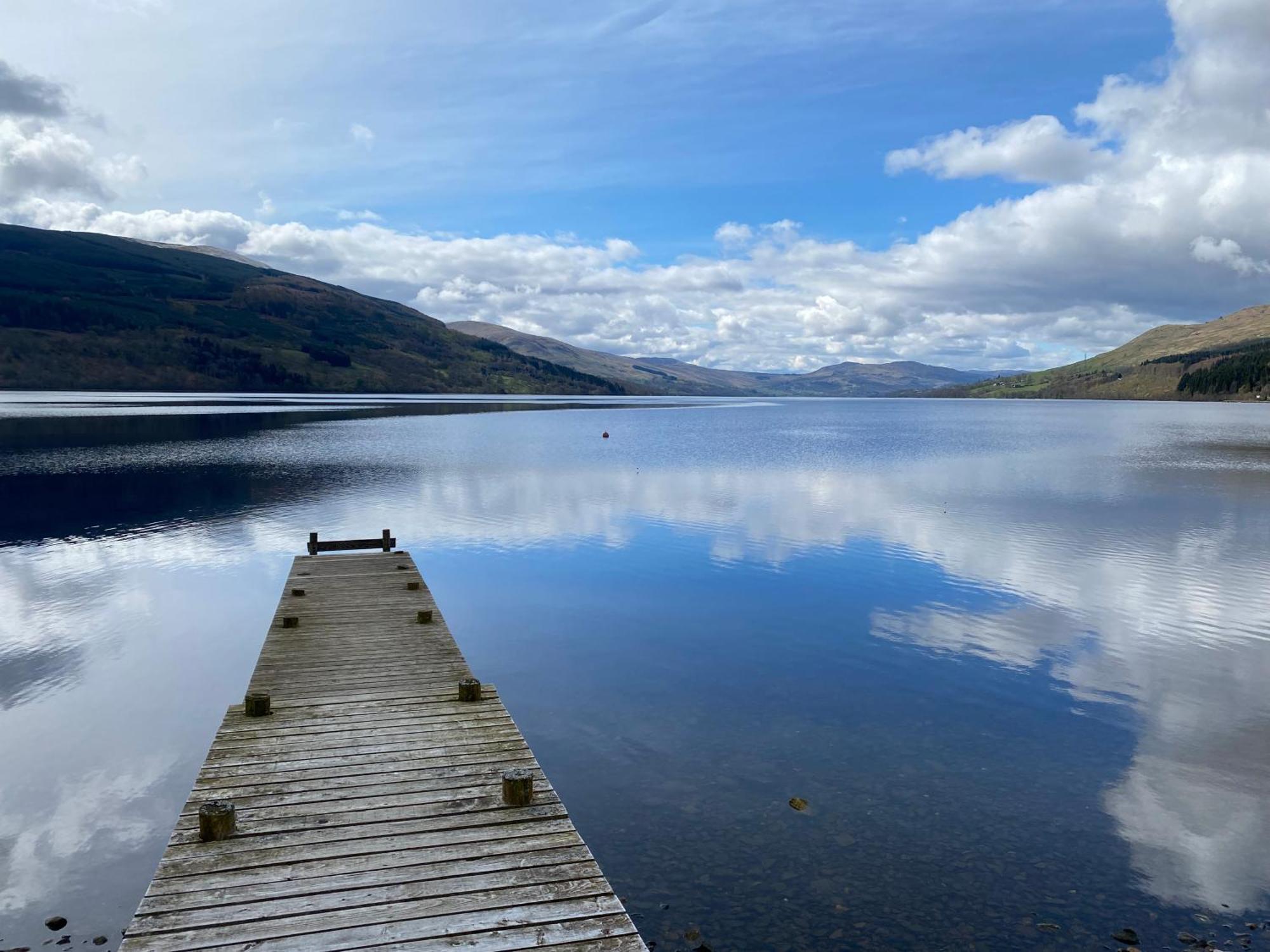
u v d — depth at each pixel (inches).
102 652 807.7
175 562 1198.9
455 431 4045.3
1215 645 827.4
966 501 1831.9
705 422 5905.5
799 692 693.3
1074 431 5073.8
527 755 471.8
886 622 906.7
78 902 406.3
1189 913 397.1
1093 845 456.1
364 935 299.1
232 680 735.1
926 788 520.4
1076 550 1293.1
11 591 1034.7
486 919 310.7
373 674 627.8
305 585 940.0
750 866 430.6
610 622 906.7
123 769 558.6
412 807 402.6
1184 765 556.4
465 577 1114.7
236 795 414.9
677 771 542.6
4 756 577.3
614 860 434.6
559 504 1753.2
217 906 315.0
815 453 3154.5
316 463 2479.1
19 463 2322.8
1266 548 1311.5
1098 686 709.9
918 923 385.4
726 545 1334.9
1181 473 2442.2
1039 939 375.6
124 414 4734.3
